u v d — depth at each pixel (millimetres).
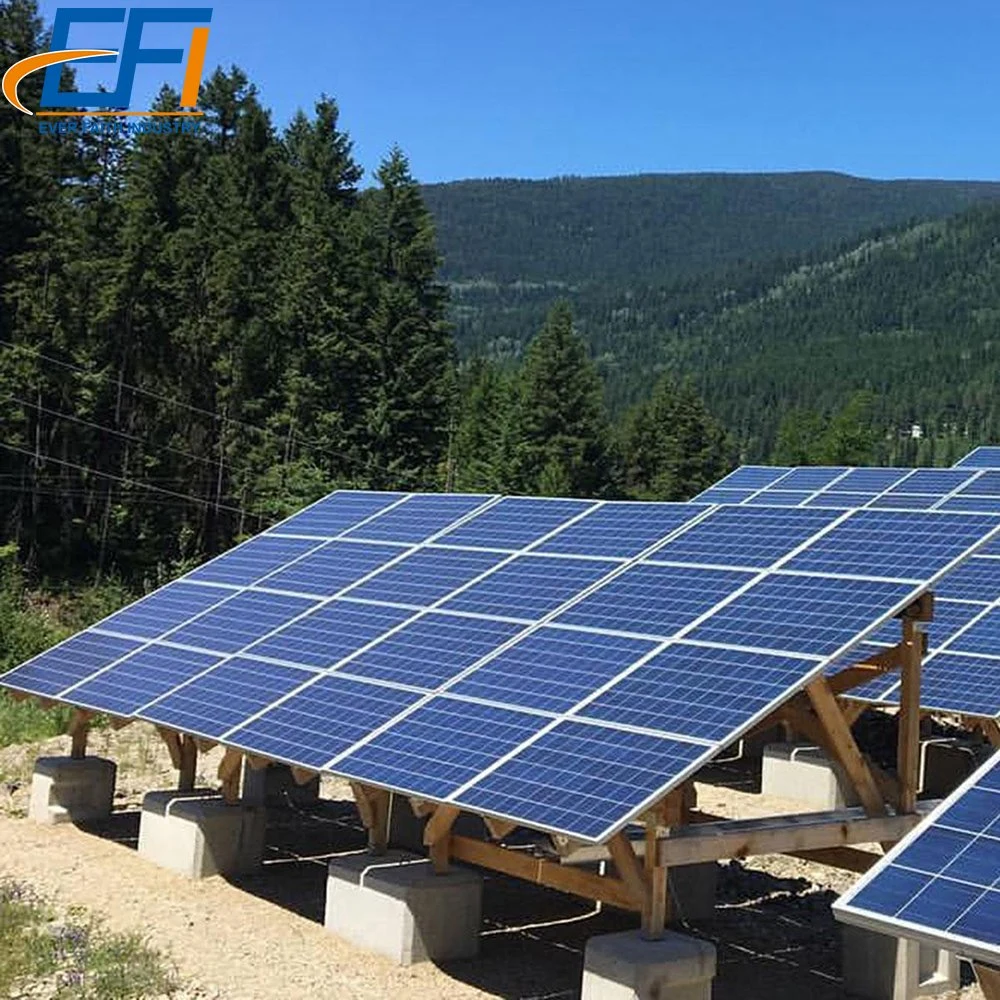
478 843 13781
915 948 13281
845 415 100750
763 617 12867
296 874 17000
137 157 59750
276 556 20922
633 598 14406
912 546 13375
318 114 68688
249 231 57750
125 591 45188
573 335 72938
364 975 13203
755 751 27047
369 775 12602
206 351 54844
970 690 19953
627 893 11852
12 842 17969
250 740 14359
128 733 25875
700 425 91125
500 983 13227
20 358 48875
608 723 11945
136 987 12297
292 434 54094
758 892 17375
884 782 14023
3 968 12555
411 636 15617
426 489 57750
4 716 26266
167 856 16953
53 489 52062
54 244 50656
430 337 61594
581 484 71688
